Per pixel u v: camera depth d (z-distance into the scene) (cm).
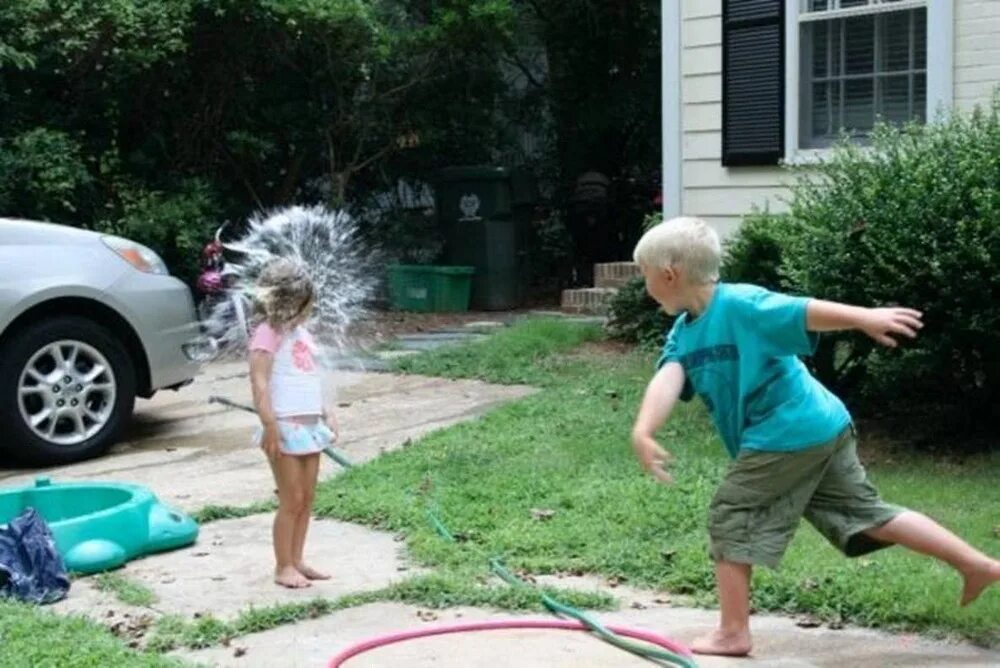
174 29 1164
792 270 652
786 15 932
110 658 379
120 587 480
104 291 732
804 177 824
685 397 390
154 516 536
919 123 773
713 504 388
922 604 414
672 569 471
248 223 1311
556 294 1505
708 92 989
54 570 474
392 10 1390
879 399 675
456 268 1370
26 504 552
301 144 1370
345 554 521
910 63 887
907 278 599
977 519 517
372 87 1376
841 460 383
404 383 926
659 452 363
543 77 1591
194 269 1197
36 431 709
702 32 987
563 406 790
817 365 675
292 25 1241
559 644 404
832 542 389
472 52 1405
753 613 427
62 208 1138
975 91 848
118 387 739
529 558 496
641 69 1545
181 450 749
